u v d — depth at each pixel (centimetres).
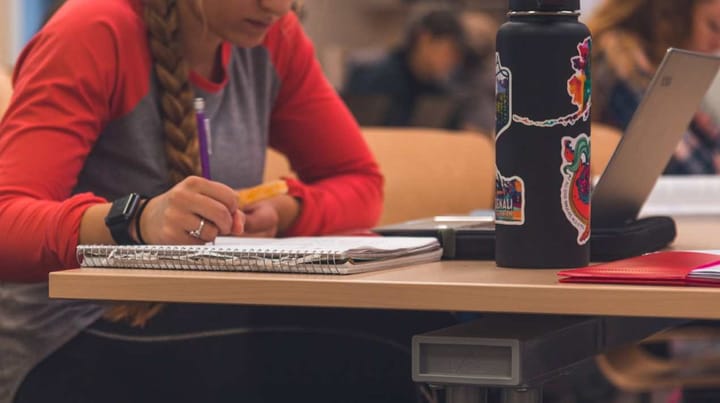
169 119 194
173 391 189
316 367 190
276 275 122
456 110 462
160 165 194
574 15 127
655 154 159
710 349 321
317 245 136
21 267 157
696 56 148
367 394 189
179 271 128
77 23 185
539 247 128
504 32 126
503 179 129
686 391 315
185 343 189
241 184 213
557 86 125
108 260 132
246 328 191
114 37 187
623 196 156
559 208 127
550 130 126
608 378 319
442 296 112
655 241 159
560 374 122
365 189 232
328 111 236
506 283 112
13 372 189
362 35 791
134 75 190
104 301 128
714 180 251
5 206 160
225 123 210
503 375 110
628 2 353
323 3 787
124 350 187
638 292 106
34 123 176
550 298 109
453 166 303
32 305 187
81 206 155
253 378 191
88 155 192
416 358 113
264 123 223
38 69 181
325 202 217
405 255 134
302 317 192
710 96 327
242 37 193
